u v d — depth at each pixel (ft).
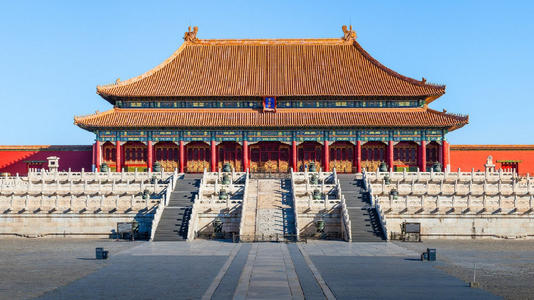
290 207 224.94
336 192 243.60
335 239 209.77
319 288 110.32
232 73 362.12
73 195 230.48
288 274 126.31
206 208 218.79
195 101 346.95
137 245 188.96
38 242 203.82
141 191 246.47
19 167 349.61
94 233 221.66
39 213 223.30
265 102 341.00
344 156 344.08
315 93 339.77
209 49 383.04
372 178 262.26
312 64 369.50
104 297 103.24
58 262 148.05
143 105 347.15
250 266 138.51
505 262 149.79
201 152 345.31
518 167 349.61
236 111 345.10
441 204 221.05
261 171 344.69
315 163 345.10
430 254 151.64
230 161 346.33
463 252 172.96
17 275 127.34
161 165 344.08
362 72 362.94
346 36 386.73
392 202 221.05
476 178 261.24
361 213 220.23
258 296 102.53
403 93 338.54
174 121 334.24
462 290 109.70
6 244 196.44
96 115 335.67
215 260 150.00
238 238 201.26
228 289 109.19
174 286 112.88
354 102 344.49
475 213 221.25
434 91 336.49
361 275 126.31
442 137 333.01
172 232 208.95
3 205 224.94
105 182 265.54
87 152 350.64
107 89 341.82
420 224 216.13
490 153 349.61
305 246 185.06
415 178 260.83
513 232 221.66
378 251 172.04
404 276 125.39
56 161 306.76
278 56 376.48
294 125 328.29
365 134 334.85
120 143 336.29
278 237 202.08
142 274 127.65
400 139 333.42
